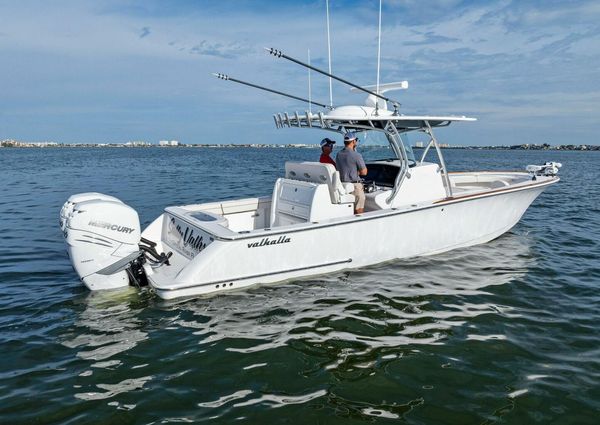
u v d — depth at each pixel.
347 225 5.71
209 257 4.98
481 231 7.24
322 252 5.66
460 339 4.21
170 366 3.66
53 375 3.51
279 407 3.11
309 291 5.30
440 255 6.77
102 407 3.09
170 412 3.04
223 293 5.16
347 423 2.95
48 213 11.25
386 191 6.42
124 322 4.47
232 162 39.16
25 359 3.75
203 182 19.72
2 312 4.68
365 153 7.02
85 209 4.80
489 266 6.37
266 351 3.93
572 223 9.88
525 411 3.11
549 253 7.14
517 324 4.57
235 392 3.30
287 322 4.52
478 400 3.24
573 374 3.61
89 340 4.10
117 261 4.97
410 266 6.25
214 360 3.76
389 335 4.27
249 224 6.99
